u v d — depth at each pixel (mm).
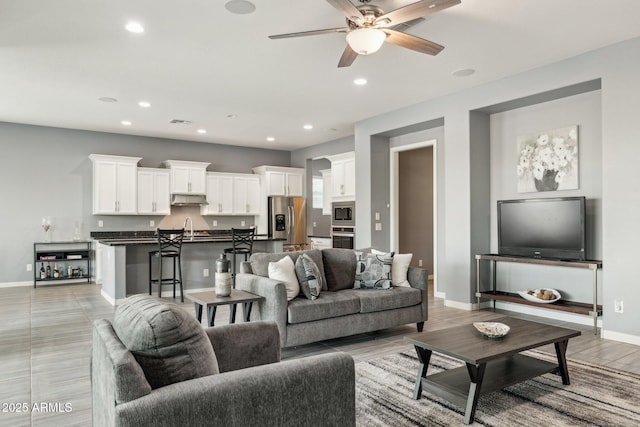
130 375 1287
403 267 4445
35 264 7004
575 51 4141
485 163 5469
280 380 1482
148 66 4473
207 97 5637
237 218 9422
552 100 4844
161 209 8156
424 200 7945
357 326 3898
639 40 3803
